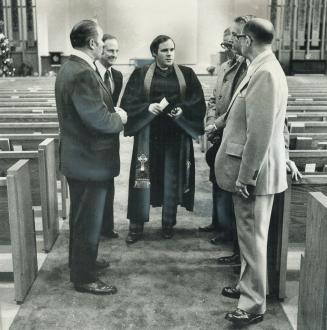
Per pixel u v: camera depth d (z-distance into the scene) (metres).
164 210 4.48
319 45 19.77
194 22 19.55
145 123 4.16
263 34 2.79
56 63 19.03
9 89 10.12
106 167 3.32
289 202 3.21
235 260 3.98
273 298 3.42
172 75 4.28
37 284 3.60
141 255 4.14
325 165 3.59
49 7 20.00
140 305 3.32
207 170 7.05
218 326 3.07
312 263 2.59
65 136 3.28
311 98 7.49
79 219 3.37
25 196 3.41
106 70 4.64
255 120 2.71
